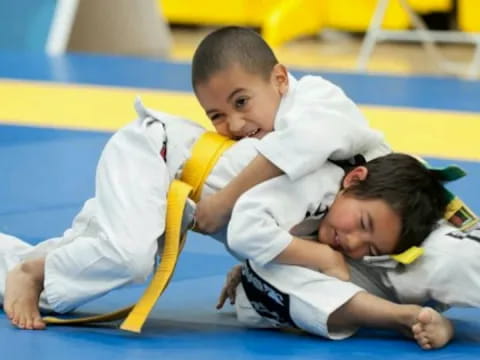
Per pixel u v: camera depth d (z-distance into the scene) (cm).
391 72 1239
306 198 372
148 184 378
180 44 1533
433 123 858
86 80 1059
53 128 817
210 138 396
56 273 384
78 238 385
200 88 397
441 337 360
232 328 387
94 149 748
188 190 382
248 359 346
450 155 730
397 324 364
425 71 1280
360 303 362
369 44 1236
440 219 385
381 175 371
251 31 402
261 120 393
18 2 1287
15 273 394
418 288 371
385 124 850
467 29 1358
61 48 1259
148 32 1366
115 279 373
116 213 373
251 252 367
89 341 364
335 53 1440
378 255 370
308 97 387
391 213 364
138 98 402
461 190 619
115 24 1348
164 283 376
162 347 358
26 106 908
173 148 391
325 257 367
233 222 369
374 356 352
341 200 372
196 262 481
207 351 355
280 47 1472
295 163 370
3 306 407
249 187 375
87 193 625
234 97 391
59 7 1286
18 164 696
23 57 1206
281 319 375
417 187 372
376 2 1437
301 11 1370
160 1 1580
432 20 1413
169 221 379
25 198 609
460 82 1100
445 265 365
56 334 373
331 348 360
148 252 367
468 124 856
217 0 1555
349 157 388
